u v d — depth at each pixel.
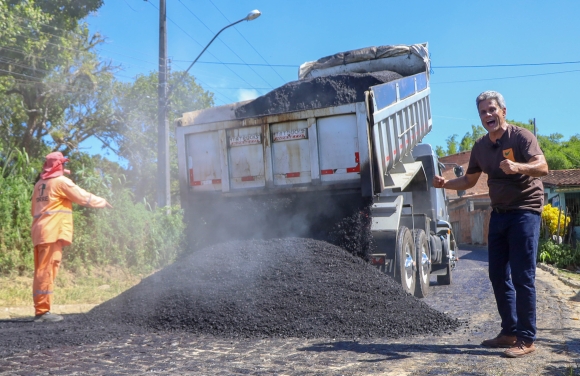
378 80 8.31
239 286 5.89
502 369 3.62
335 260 6.57
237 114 8.49
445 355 4.09
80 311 7.37
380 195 7.85
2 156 11.66
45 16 20.66
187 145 8.19
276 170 7.68
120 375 3.51
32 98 24.38
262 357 4.08
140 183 28.25
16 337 4.75
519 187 4.17
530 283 4.11
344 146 7.32
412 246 8.14
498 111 4.25
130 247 11.08
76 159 25.56
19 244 9.06
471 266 15.36
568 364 3.77
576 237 17.84
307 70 11.62
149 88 28.23
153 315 5.60
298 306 5.48
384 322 5.25
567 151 53.34
